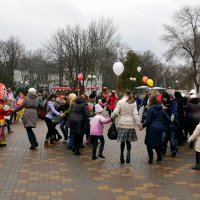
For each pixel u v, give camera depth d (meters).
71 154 10.91
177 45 57.53
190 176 8.20
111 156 10.59
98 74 56.91
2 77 73.75
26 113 11.52
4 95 13.95
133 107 9.50
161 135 9.46
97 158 10.27
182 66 58.06
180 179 7.92
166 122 10.54
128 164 9.48
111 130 9.85
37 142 12.52
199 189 7.12
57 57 50.56
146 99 22.94
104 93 23.45
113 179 7.88
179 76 58.59
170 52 57.97
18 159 10.01
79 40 49.28
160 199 6.47
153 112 9.39
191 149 11.95
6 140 13.74
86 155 10.78
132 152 11.27
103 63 56.25
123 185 7.39
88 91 57.34
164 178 8.00
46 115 12.60
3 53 82.06
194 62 56.94
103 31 52.69
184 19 57.31
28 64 92.25
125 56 75.81
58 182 7.58
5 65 79.56
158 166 9.25
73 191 6.93
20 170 8.65
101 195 6.70
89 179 7.86
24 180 7.71
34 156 10.51
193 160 10.09
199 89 57.22
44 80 84.06
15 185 7.31
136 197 6.59
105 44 53.03
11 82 75.88
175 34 57.62
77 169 8.84
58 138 13.45
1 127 12.18
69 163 9.55
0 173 8.33
